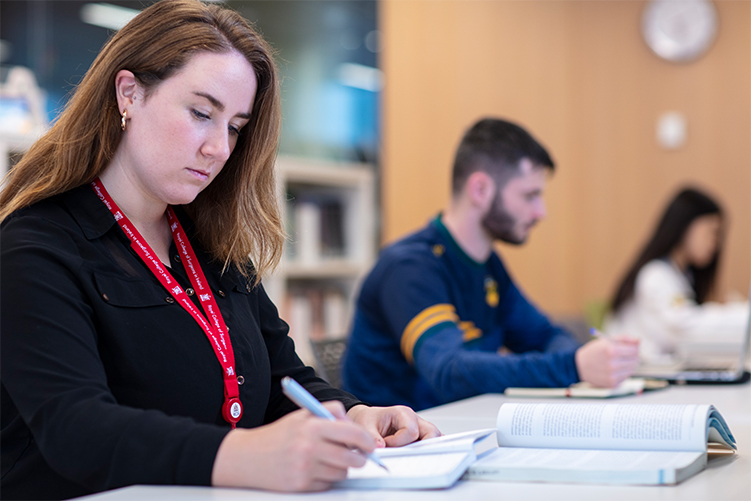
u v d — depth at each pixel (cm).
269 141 120
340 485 78
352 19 404
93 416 80
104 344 96
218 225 119
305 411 78
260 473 75
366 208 371
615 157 468
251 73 108
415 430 97
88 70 107
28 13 330
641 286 359
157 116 103
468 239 205
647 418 90
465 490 77
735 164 452
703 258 369
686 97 460
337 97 401
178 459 77
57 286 91
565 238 459
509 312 224
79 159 102
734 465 88
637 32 466
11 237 94
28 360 84
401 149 404
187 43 103
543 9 452
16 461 96
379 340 200
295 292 345
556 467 81
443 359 174
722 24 455
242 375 109
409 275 192
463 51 424
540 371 164
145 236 111
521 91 444
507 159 198
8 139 230
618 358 160
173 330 102
